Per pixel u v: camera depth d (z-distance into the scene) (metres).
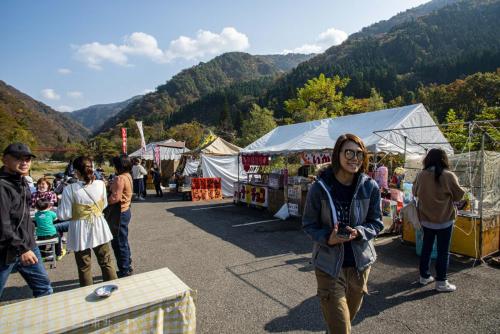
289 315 3.36
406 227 5.89
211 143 14.90
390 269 4.64
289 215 8.63
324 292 2.11
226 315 3.39
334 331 2.01
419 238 5.23
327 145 8.27
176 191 15.75
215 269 4.84
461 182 5.88
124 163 4.53
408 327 3.07
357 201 2.17
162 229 7.72
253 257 5.39
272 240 6.47
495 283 4.09
